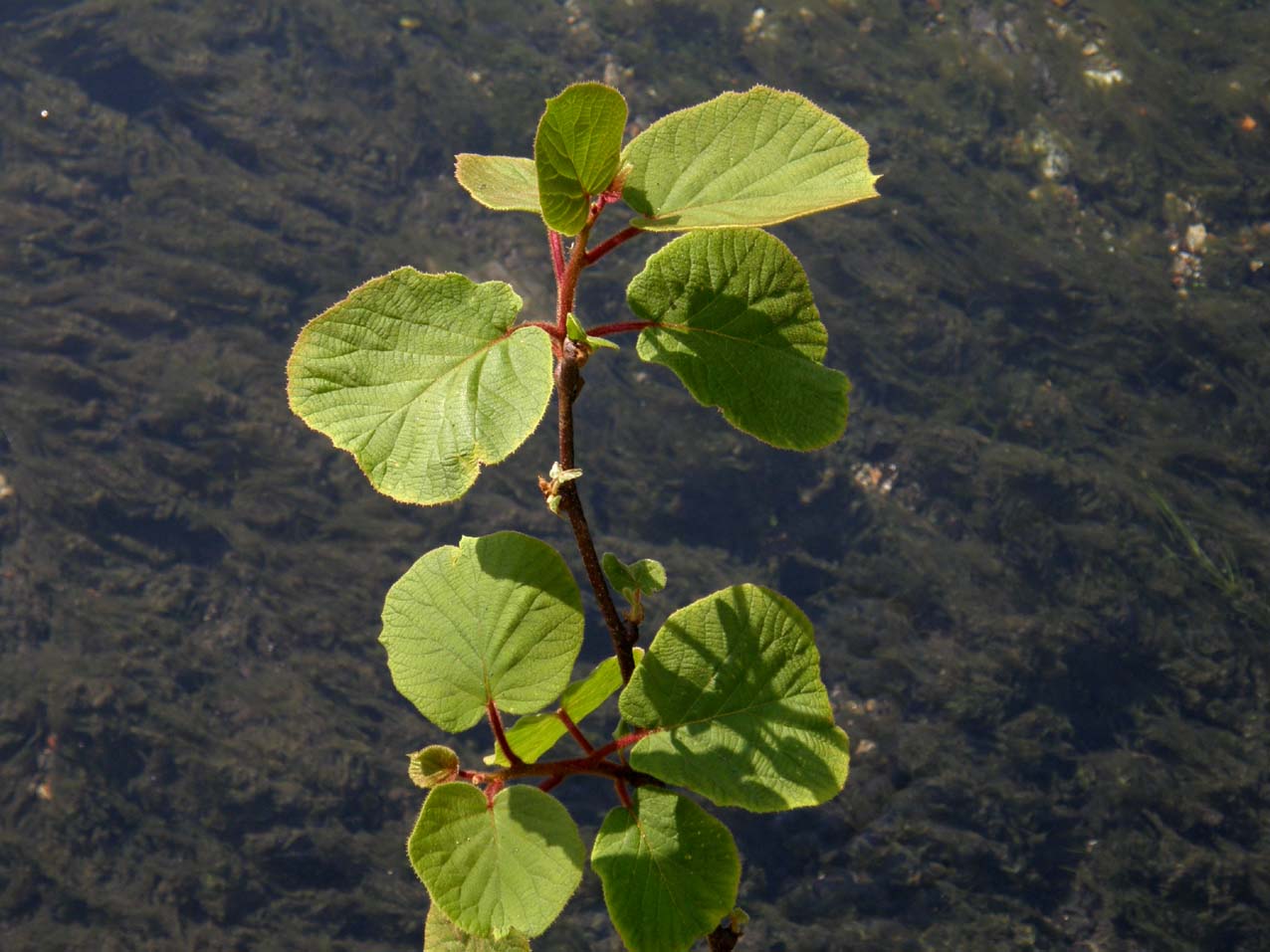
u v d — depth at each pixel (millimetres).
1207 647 6508
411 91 7852
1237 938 5832
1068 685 6398
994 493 6824
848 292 7387
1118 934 5797
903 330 7289
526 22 8188
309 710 6191
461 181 995
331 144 7711
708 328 996
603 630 6395
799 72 8062
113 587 6426
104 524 6566
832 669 6391
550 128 842
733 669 973
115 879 5773
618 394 6996
